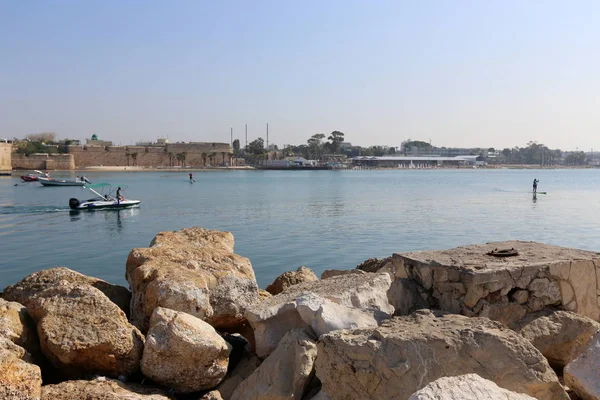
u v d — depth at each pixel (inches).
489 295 239.6
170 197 2190.0
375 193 2440.9
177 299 267.1
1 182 3294.8
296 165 7421.3
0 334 224.2
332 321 227.6
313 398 209.2
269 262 738.2
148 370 232.5
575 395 196.5
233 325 296.0
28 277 287.0
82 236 1051.3
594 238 961.5
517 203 1814.7
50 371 236.5
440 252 291.6
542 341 232.4
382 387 182.9
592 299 257.6
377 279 268.8
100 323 234.7
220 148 7111.2
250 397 219.9
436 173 6594.5
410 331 194.1
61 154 5428.2
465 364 181.6
